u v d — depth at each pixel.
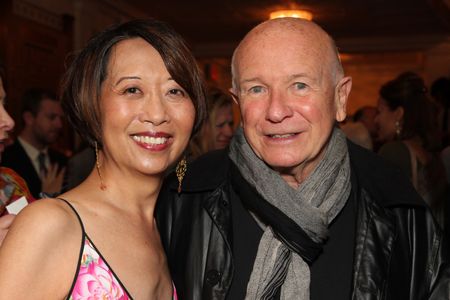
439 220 2.39
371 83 14.58
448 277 1.50
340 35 10.02
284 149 1.46
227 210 1.61
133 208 1.36
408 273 1.55
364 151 1.72
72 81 1.29
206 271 1.54
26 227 1.11
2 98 1.70
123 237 1.28
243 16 8.43
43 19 6.50
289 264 1.49
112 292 1.20
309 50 1.43
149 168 1.30
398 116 2.79
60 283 1.13
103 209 1.28
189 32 9.84
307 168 1.55
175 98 1.32
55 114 3.75
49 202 1.18
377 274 1.49
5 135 1.71
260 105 1.47
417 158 2.56
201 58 11.17
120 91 1.26
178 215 1.67
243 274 1.54
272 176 1.51
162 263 1.41
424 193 2.46
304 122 1.44
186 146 1.40
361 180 1.63
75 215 1.21
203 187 1.63
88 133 1.32
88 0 7.41
